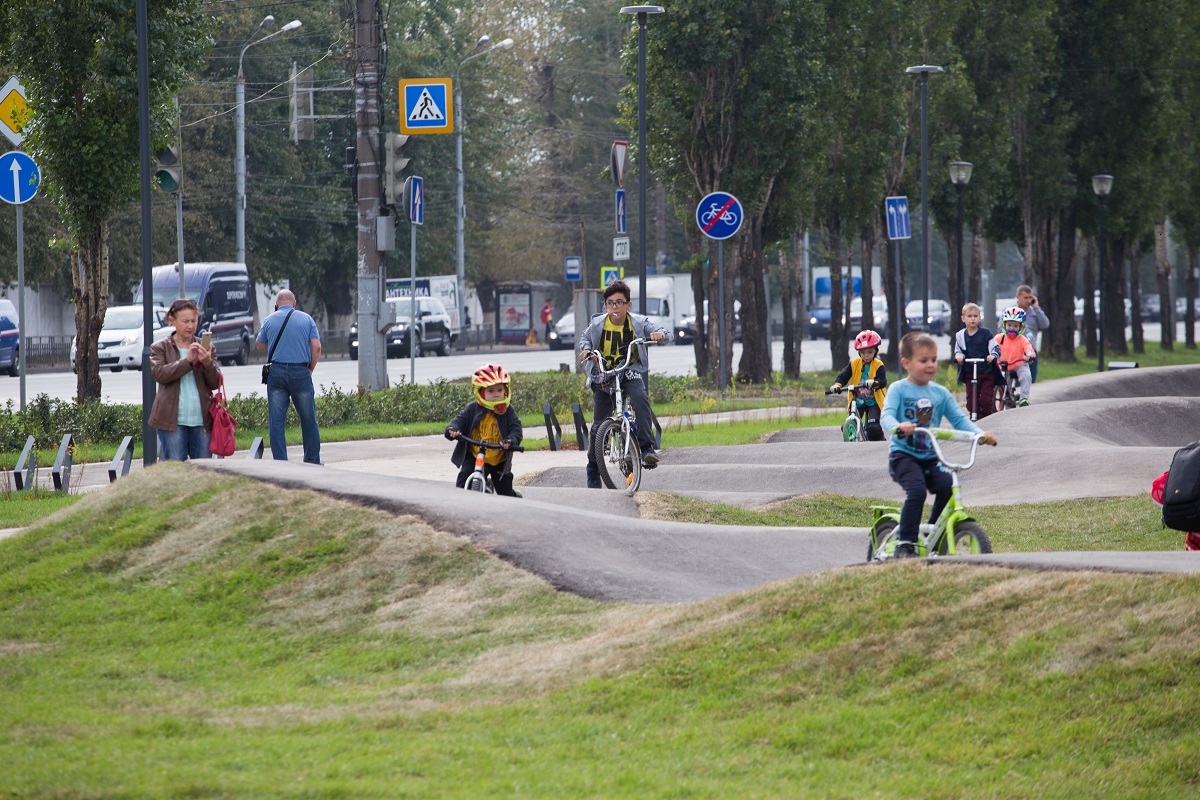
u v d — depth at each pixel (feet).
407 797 64.44
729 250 439.63
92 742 74.18
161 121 275.80
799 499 177.37
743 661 82.02
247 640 99.35
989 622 80.48
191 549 117.91
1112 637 76.43
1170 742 68.85
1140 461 189.16
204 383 170.19
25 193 236.63
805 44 417.90
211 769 68.59
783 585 90.27
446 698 83.10
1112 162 599.98
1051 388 307.37
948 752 70.13
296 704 83.35
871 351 224.53
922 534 108.99
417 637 95.76
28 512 168.14
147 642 100.83
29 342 641.40
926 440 109.29
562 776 67.87
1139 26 583.99
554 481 201.26
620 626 91.61
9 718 79.61
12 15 270.46
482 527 111.04
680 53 411.54
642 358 169.48
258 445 190.08
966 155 529.86
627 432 166.81
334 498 120.78
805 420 303.07
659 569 111.24
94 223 275.18
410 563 106.83
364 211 309.83
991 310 620.08
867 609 84.28
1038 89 579.89
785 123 415.23
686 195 434.71
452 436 156.04
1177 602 77.82
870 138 477.77
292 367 192.95
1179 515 118.01
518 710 79.25
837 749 71.41
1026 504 172.76
